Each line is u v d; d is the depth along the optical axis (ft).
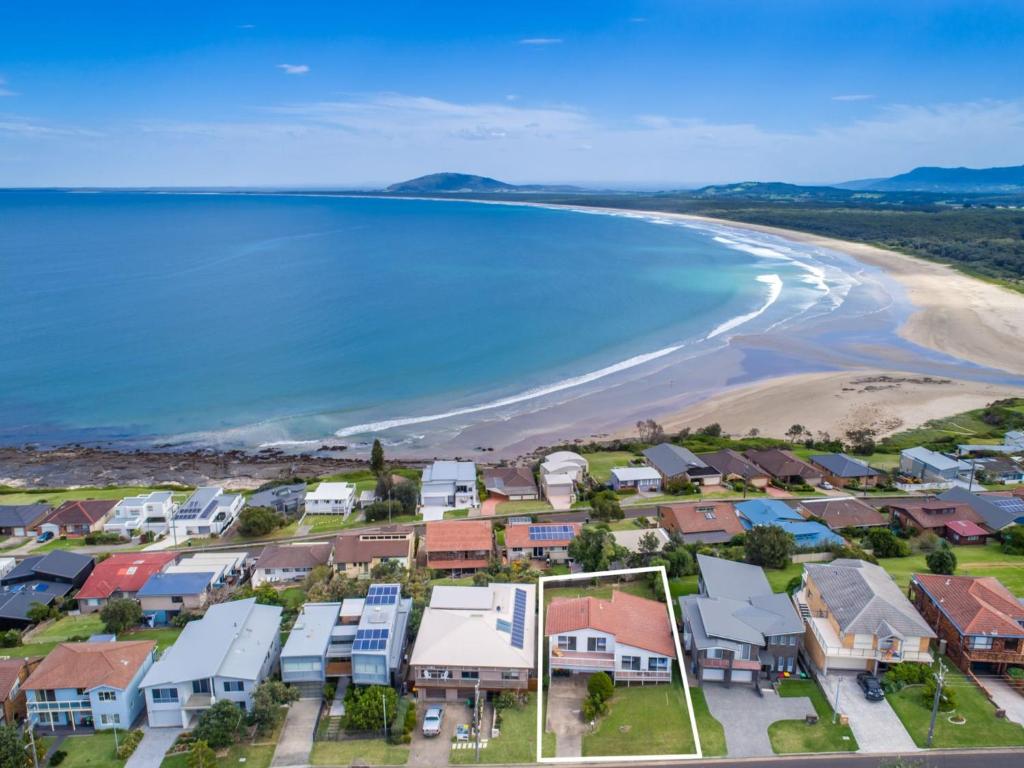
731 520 227.20
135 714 145.48
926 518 228.02
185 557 225.56
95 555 236.84
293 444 358.23
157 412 396.57
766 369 459.73
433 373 457.68
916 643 147.95
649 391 425.28
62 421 385.70
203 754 128.57
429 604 166.71
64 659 148.56
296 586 206.39
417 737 136.56
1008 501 238.07
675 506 241.76
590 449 329.11
